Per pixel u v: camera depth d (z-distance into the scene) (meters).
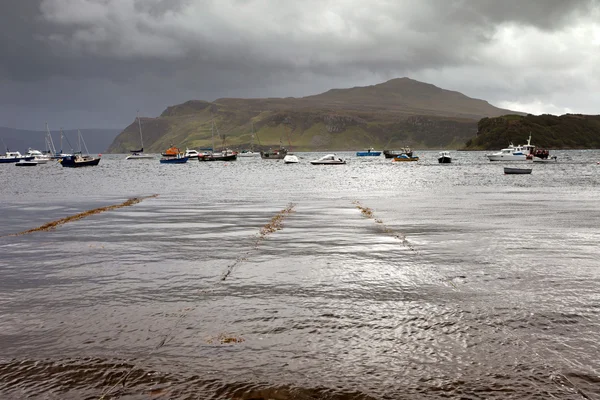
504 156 158.88
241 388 6.33
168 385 6.44
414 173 98.38
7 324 8.95
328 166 147.12
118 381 6.57
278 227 22.38
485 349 7.57
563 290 11.06
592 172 99.81
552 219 25.23
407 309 9.66
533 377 6.62
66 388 6.41
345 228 21.95
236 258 15.19
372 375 6.69
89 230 21.91
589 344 7.77
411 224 23.34
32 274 13.15
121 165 175.50
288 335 8.23
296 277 12.52
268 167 143.88
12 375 6.79
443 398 6.06
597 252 15.94
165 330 8.52
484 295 10.66
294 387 6.35
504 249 16.53
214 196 43.25
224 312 9.54
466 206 32.84
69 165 157.12
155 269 13.64
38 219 26.98
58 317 9.34
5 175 105.75
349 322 8.88
